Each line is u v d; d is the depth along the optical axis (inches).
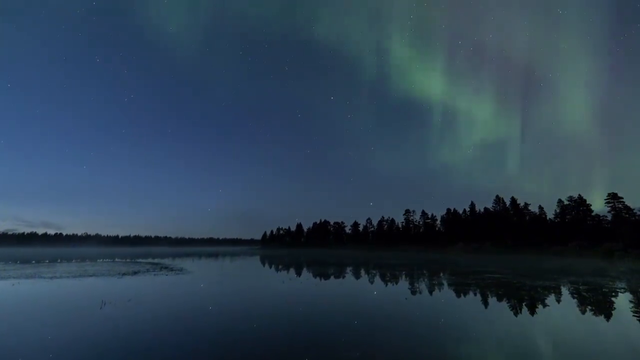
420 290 783.1
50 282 912.3
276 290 778.8
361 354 350.9
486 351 365.7
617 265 1406.3
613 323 482.3
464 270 1277.1
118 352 359.9
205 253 3225.9
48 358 346.0
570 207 2396.7
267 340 395.5
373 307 583.8
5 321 486.3
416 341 395.5
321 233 4397.1
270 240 5236.2
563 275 1088.2
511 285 866.8
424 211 3449.8
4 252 2854.3
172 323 473.1
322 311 551.5
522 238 2412.6
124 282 915.4
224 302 626.8
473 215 2982.3
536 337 416.5
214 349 365.7
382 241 3496.6
